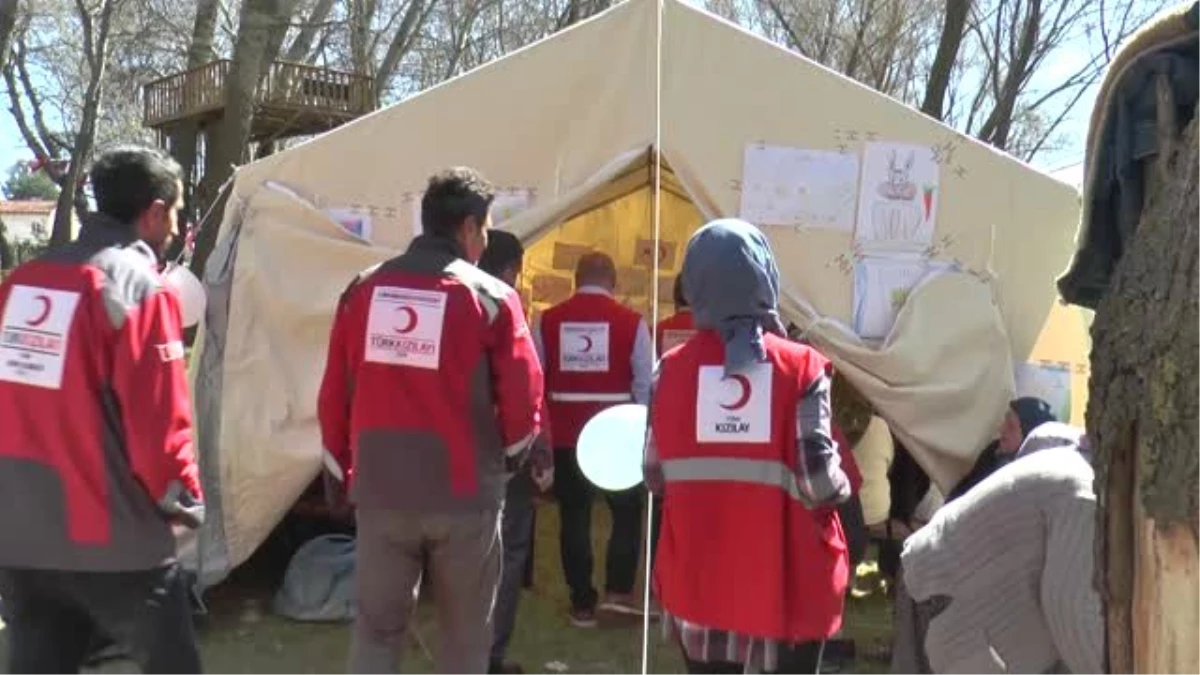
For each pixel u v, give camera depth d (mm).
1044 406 4770
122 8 22844
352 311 3643
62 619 3230
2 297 3123
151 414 3027
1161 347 1315
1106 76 1660
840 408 5566
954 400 5297
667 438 3090
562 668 5223
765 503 2980
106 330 3031
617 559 5902
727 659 3020
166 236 3320
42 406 3033
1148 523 1366
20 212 43906
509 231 5285
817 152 5375
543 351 5539
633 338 5512
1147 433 1335
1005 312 5516
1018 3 18766
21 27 23141
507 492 4781
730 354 3012
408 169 5531
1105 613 1498
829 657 5129
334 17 22156
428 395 3525
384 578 3588
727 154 5340
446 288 3570
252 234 5523
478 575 3625
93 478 3031
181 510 3117
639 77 5367
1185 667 1306
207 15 18531
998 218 5504
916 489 5852
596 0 21922
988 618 2389
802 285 5336
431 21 24453
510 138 5473
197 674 3209
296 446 5441
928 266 5449
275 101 19656
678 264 8000
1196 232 1290
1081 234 1735
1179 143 1400
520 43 24984
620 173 5457
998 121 17984
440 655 3711
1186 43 1569
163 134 20562
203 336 5527
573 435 5504
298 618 5668
